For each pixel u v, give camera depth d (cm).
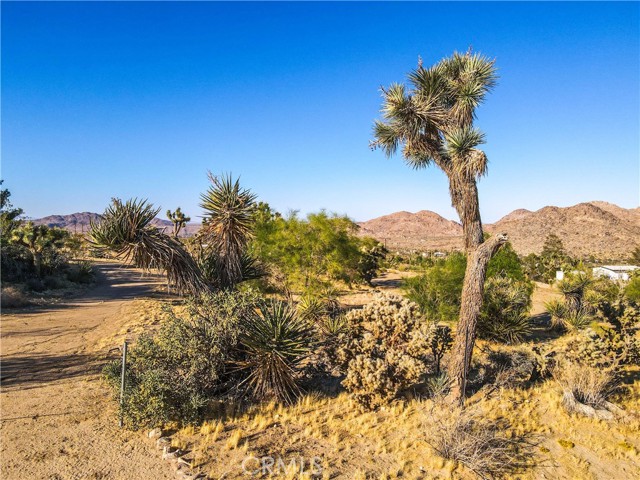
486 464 612
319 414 777
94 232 810
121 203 838
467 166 772
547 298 2959
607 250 15962
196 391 726
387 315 967
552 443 710
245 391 806
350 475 580
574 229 19362
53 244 3362
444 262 1719
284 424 722
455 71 902
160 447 620
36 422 688
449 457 638
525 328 1516
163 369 734
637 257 6656
